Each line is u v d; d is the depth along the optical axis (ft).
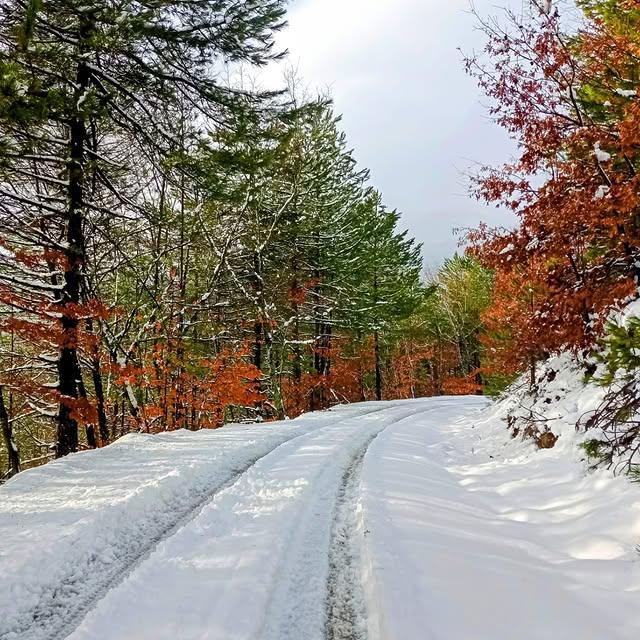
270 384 71.31
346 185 78.84
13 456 50.11
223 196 33.14
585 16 21.91
